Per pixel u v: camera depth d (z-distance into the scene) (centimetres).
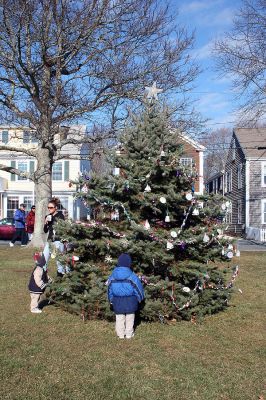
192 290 708
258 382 473
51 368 504
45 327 671
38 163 1884
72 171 3641
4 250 1700
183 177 729
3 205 3706
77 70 1808
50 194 1898
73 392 443
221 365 522
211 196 739
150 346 589
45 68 1684
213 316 748
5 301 830
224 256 742
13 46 1579
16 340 605
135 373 494
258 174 3375
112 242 697
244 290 970
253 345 601
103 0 1599
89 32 1616
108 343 600
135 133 755
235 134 3741
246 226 3356
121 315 622
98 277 708
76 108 1753
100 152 1878
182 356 552
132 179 711
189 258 735
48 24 1589
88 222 725
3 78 1736
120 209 723
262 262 1452
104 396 435
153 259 685
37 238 1852
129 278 621
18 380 469
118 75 1734
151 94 795
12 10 1488
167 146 745
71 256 716
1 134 3216
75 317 728
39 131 1722
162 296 699
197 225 730
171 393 443
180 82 2062
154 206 704
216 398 434
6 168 1883
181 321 711
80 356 547
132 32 1706
